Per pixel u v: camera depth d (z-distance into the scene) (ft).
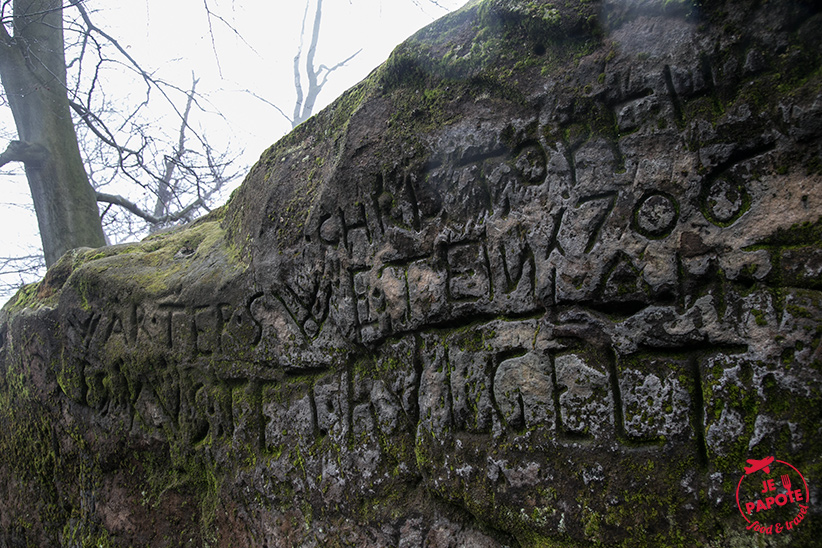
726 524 4.22
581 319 5.01
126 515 9.23
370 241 6.55
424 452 5.99
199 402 8.31
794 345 4.02
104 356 9.51
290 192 7.58
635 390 4.72
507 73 5.52
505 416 5.42
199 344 8.32
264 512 7.41
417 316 6.11
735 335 4.27
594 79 5.02
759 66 4.27
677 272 4.55
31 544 11.20
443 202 5.94
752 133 4.28
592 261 4.95
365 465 6.51
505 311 5.49
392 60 6.42
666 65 4.67
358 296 6.63
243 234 8.30
